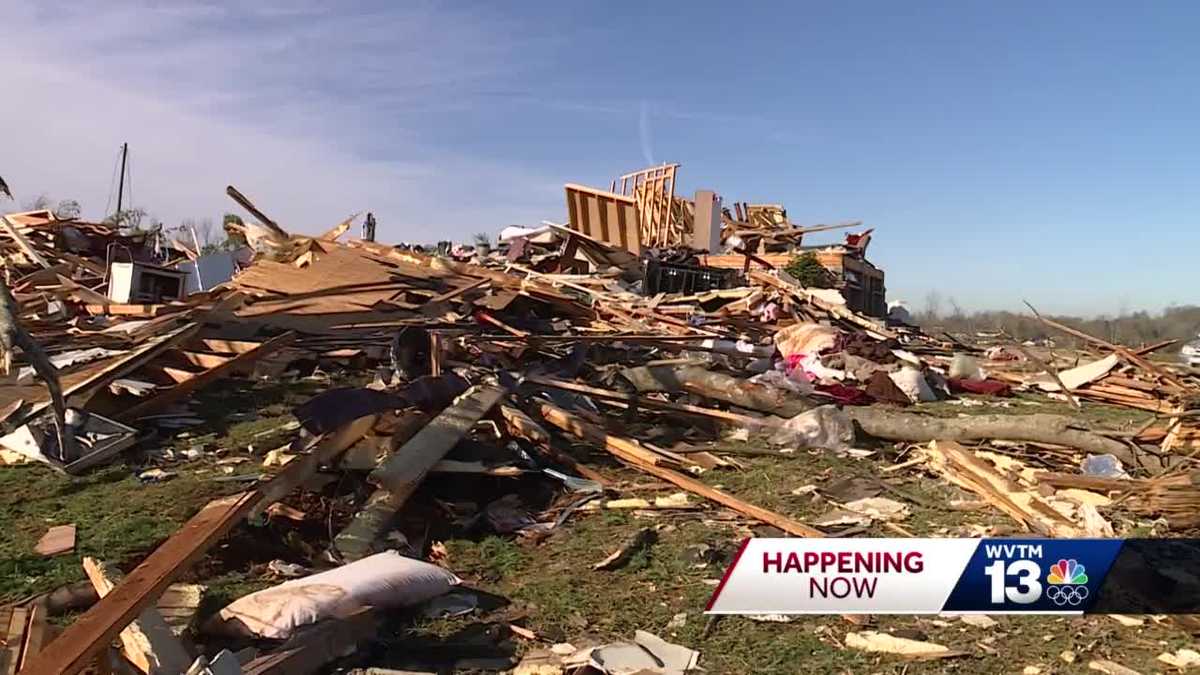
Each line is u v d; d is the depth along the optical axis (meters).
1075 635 4.77
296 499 6.11
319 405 6.82
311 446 6.52
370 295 14.16
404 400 7.73
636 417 9.84
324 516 6.00
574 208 22.64
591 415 9.06
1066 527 6.23
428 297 14.51
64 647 3.45
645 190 25.00
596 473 7.54
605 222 22.00
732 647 4.53
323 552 5.56
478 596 5.09
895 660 4.44
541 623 4.76
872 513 6.83
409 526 6.16
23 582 4.87
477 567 5.55
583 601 5.05
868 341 13.87
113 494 6.59
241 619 4.23
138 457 7.58
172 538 4.59
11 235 18.53
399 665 4.20
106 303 13.72
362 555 5.45
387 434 7.05
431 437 6.92
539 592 5.16
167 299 14.91
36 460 7.27
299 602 4.31
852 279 25.55
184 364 10.22
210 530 4.70
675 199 25.23
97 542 5.52
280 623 4.19
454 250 23.09
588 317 15.52
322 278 14.88
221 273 18.59
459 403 7.73
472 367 10.50
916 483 7.87
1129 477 7.82
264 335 11.85
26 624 4.18
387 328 12.62
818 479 7.82
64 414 7.20
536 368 10.98
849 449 8.91
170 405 9.16
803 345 13.69
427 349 10.60
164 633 3.88
